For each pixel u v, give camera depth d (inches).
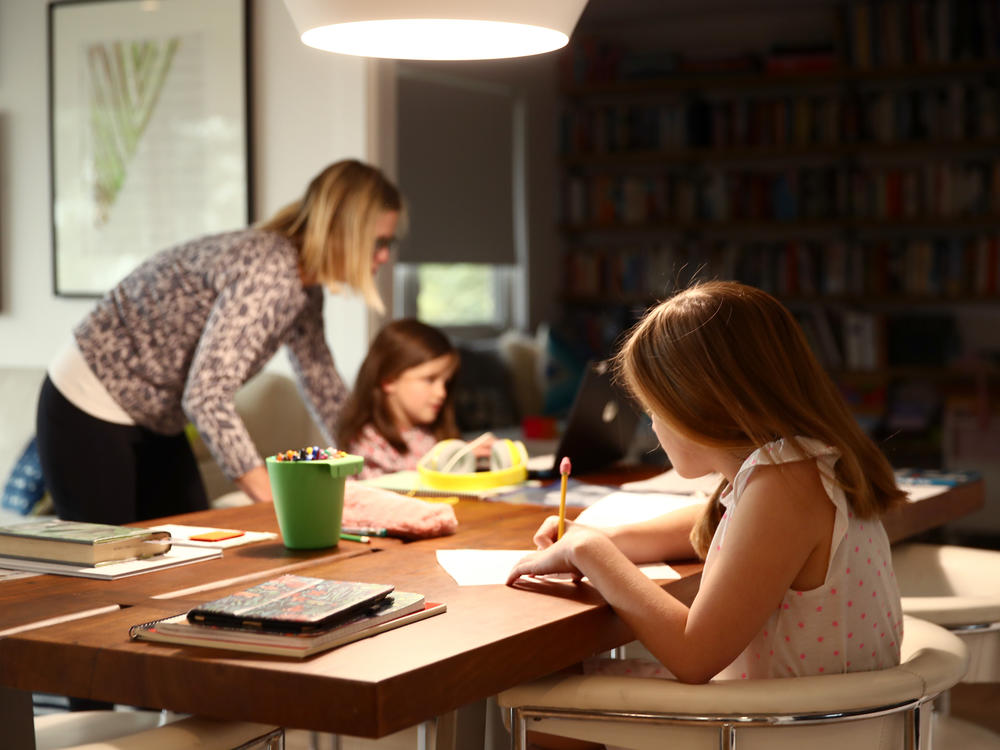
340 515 63.7
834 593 50.4
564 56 257.4
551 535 61.2
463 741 58.3
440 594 52.2
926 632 56.6
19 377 151.4
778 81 241.9
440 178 234.7
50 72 156.9
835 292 240.2
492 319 256.5
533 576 56.2
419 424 106.3
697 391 51.5
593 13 254.1
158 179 151.5
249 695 40.7
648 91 254.4
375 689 38.4
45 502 136.3
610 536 60.7
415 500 68.5
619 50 255.0
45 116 159.2
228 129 146.6
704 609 48.5
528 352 225.5
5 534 59.7
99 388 91.5
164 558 59.9
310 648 41.6
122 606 50.8
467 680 42.5
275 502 63.5
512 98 253.6
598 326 254.4
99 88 154.3
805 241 243.3
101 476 92.0
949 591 78.1
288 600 45.3
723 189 247.8
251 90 145.7
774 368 51.4
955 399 210.4
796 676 51.1
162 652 42.8
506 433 197.9
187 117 149.1
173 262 89.8
